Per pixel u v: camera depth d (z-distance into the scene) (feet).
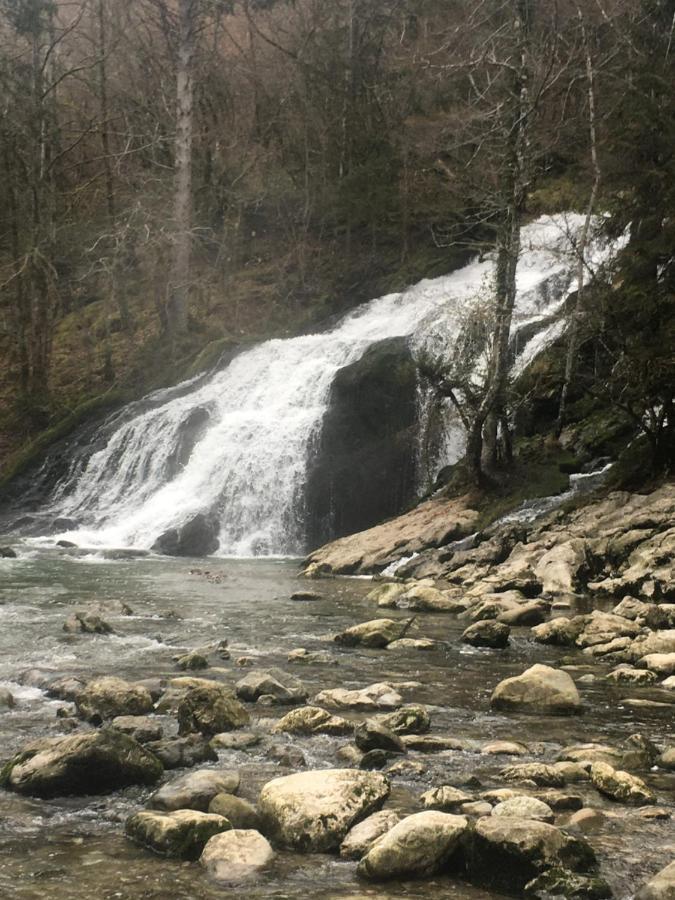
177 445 88.43
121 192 138.82
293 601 47.47
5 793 17.52
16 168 124.26
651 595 43.57
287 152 142.72
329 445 80.48
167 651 32.78
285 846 15.08
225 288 129.80
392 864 13.91
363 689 26.40
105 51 128.88
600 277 72.64
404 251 122.11
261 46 164.14
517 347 84.38
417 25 140.67
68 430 103.04
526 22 74.54
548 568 49.49
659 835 15.43
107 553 70.79
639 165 74.33
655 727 23.12
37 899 13.03
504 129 68.80
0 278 129.29
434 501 69.26
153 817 15.24
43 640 34.50
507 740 21.61
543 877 13.25
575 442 70.33
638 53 85.10
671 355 59.31
